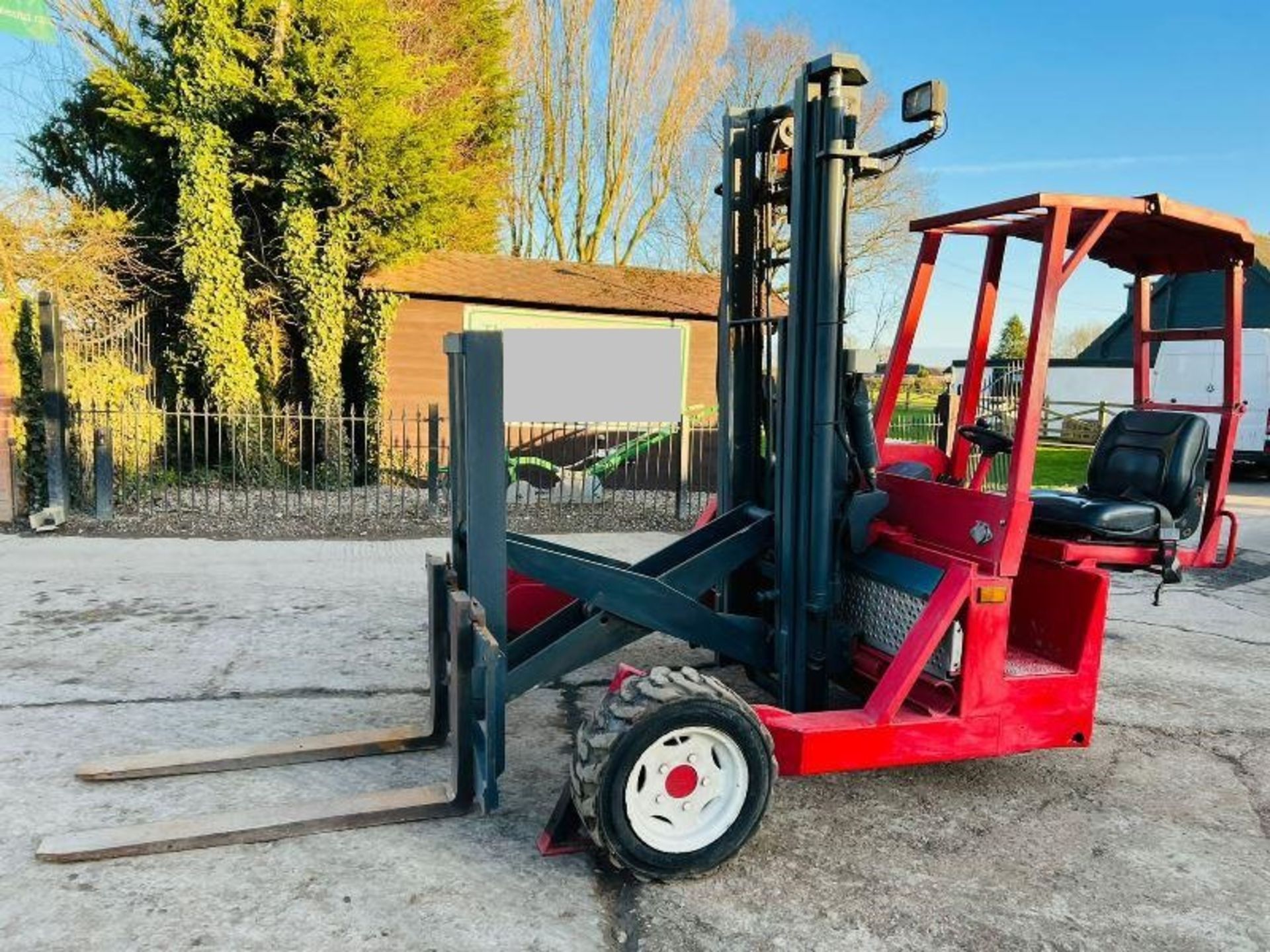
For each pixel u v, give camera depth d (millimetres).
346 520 9688
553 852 3160
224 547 8312
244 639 5555
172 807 3441
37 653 5180
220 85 11391
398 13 15078
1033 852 3348
